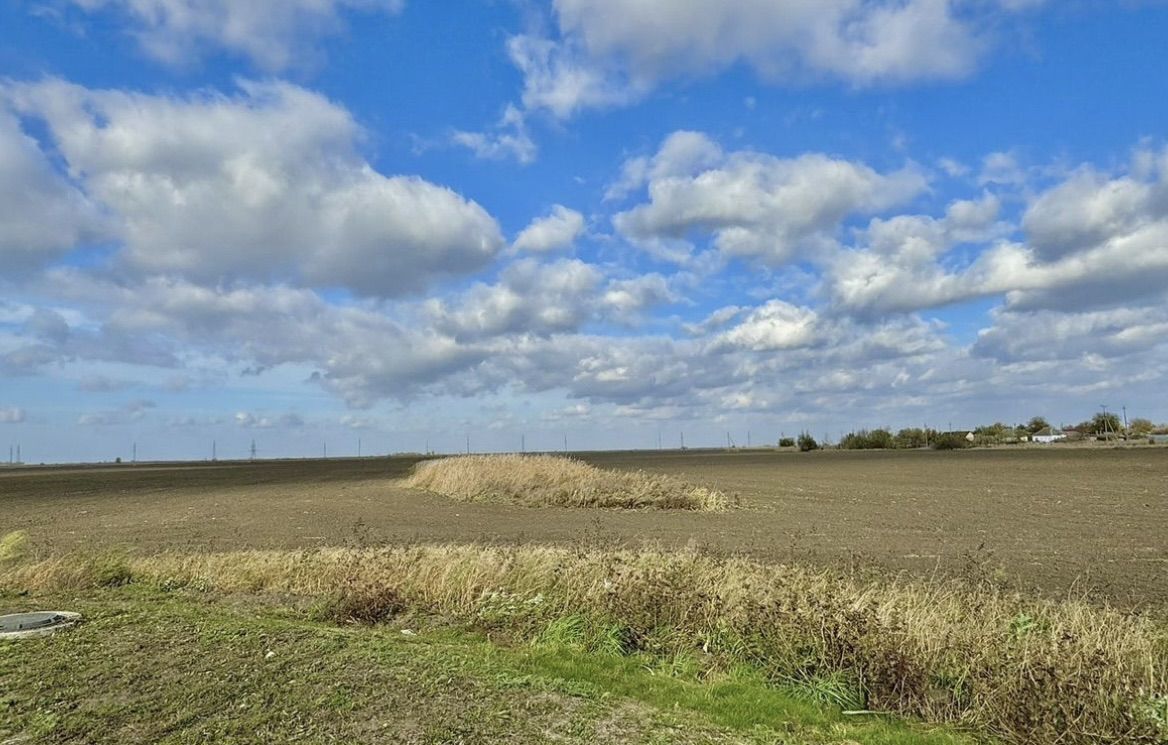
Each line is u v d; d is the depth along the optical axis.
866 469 49.44
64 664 6.80
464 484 29.92
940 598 8.23
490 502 27.89
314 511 25.20
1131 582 11.47
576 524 20.59
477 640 8.28
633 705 6.02
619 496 26.45
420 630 8.77
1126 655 6.39
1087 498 26.39
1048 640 6.67
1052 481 34.84
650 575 9.09
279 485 42.84
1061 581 11.58
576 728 5.46
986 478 38.09
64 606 9.27
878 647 6.89
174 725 5.46
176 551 14.05
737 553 14.08
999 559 13.66
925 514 22.19
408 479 39.31
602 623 8.38
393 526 20.39
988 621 7.35
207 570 11.49
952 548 15.17
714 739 5.38
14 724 5.51
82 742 5.23
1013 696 6.03
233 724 5.47
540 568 10.16
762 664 7.32
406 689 6.18
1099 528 18.22
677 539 16.88
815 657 7.15
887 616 7.36
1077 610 7.27
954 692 6.49
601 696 6.17
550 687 6.32
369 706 5.81
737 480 39.22
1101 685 5.92
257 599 10.18
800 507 25.02
